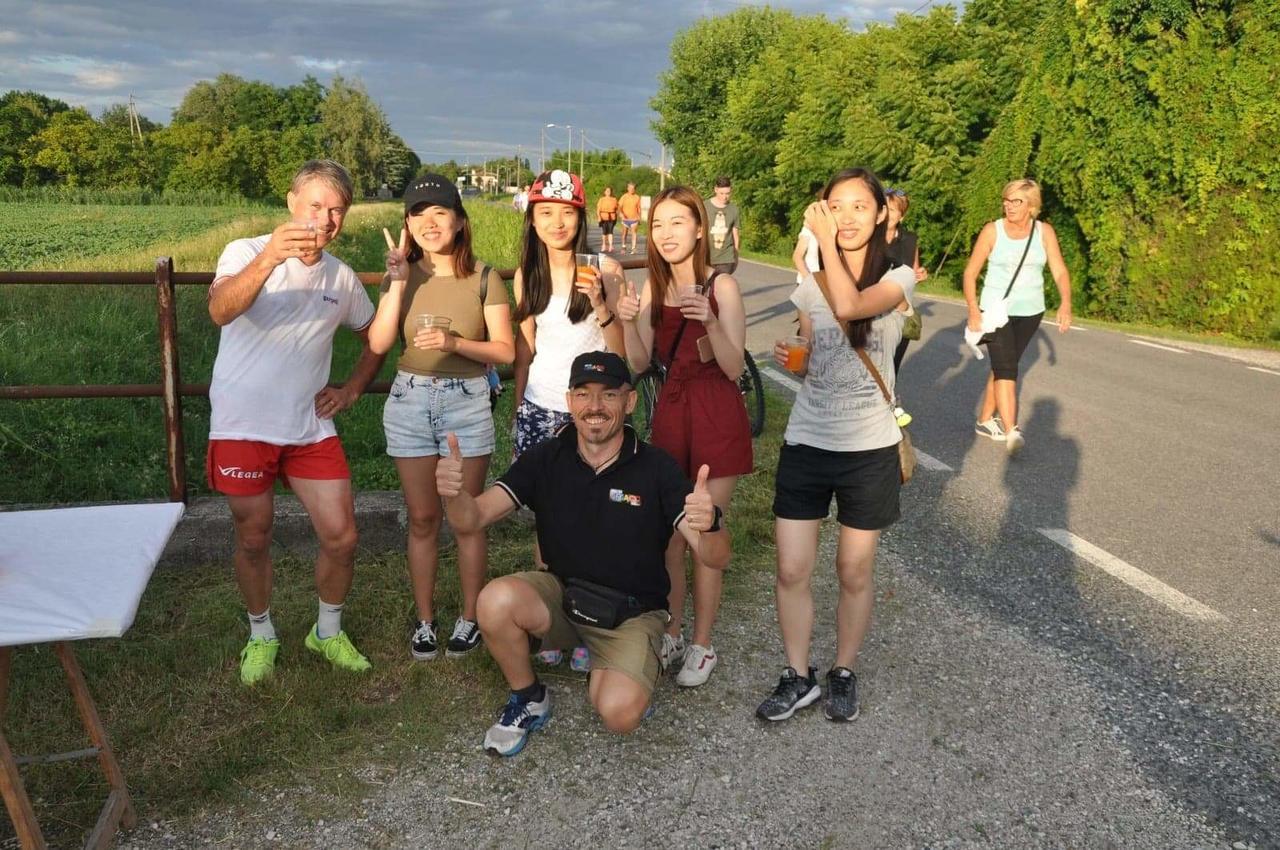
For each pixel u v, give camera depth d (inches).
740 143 1321.4
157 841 101.0
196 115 4714.6
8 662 87.1
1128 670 140.3
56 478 204.7
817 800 109.4
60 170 2736.2
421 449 135.2
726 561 115.9
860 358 118.1
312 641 136.9
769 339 452.8
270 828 103.3
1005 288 248.7
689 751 118.8
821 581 170.2
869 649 145.3
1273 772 115.6
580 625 118.9
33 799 106.3
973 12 898.7
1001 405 255.3
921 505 213.5
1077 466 247.4
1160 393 346.3
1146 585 171.2
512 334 137.0
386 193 4475.9
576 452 121.0
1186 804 109.2
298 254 109.9
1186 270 522.6
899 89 840.3
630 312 128.3
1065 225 623.8
